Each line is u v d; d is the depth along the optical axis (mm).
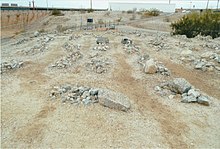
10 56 16844
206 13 28766
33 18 58469
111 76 12156
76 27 36156
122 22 46938
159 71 12648
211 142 6938
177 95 10055
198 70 13320
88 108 8609
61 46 18844
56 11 63562
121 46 18453
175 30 30156
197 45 19516
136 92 10328
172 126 7730
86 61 14453
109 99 8625
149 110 8750
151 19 52719
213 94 10344
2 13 58062
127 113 8391
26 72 12984
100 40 18969
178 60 15031
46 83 11258
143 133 7246
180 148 6609
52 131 7262
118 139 6887
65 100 9250
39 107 8789
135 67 13555
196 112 8695
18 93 10109
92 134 7105
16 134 7109
